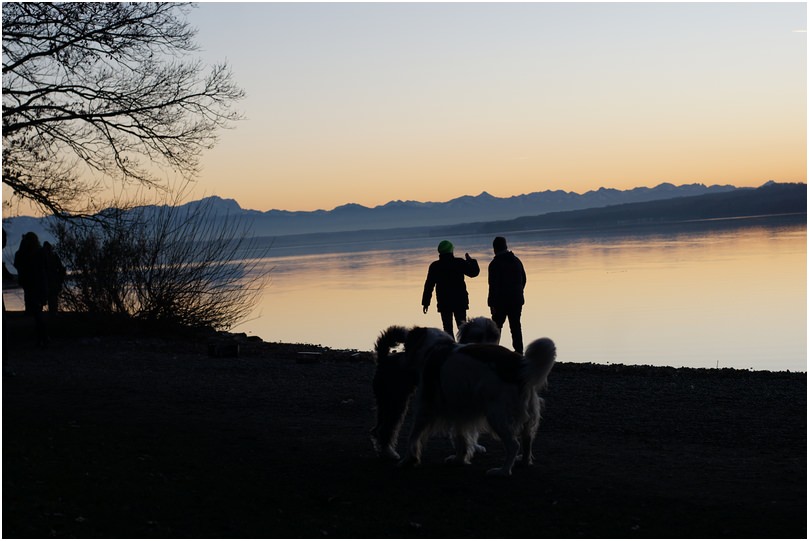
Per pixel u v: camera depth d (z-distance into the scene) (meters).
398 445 8.96
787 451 8.10
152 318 19.22
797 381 11.95
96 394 11.64
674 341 26.80
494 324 8.59
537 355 7.21
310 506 6.67
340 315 37.94
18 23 18.95
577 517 6.28
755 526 5.94
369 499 6.86
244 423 9.86
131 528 5.96
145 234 19.53
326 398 11.41
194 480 7.32
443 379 7.68
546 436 9.05
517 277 14.56
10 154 19.53
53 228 19.84
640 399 10.80
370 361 14.88
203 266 19.92
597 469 7.59
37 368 14.06
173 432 9.29
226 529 6.04
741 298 41.06
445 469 7.84
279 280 77.31
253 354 16.44
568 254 107.31
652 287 49.91
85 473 7.31
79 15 19.59
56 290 19.66
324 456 8.33
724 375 12.73
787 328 29.44
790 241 106.38
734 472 7.36
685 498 6.62
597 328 31.05
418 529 6.09
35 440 8.51
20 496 6.54
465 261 13.85
